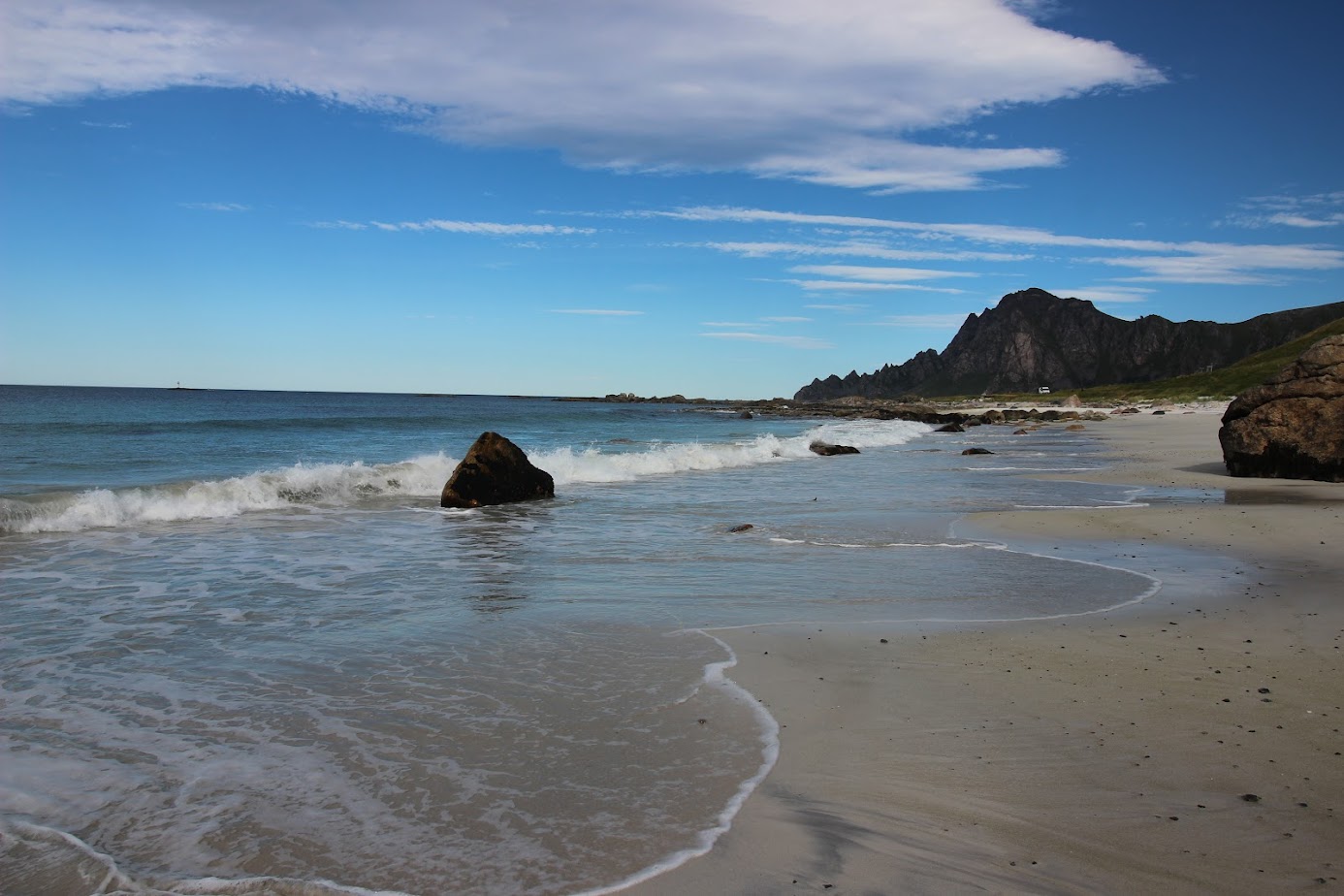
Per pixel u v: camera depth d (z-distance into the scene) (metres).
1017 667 6.79
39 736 5.36
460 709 5.88
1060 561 11.44
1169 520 14.88
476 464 18.00
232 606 8.93
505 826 4.23
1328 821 4.21
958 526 14.77
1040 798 4.50
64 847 4.03
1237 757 4.99
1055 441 44.59
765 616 8.52
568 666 6.84
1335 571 10.57
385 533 14.02
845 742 5.28
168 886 3.72
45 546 12.58
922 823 4.25
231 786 4.66
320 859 3.92
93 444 31.42
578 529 14.51
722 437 48.84
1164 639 7.57
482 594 9.49
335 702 6.02
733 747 5.21
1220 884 3.69
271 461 26.47
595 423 68.06
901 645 7.45
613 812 4.38
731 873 3.79
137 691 6.23
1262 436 22.06
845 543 13.02
